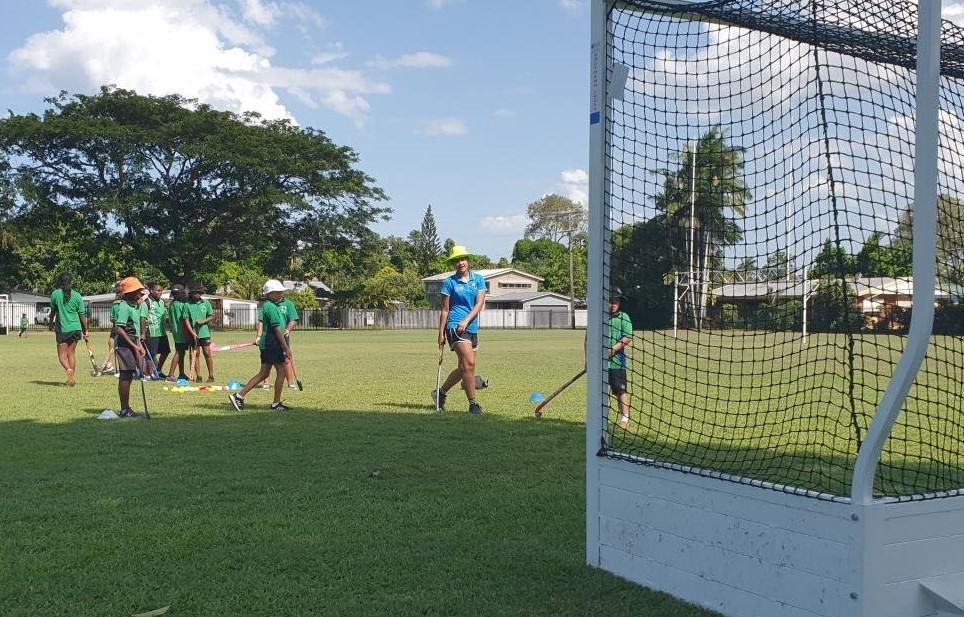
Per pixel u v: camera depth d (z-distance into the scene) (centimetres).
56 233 5631
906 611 342
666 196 496
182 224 5631
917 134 323
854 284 598
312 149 5791
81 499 595
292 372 1439
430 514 552
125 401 1045
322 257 6241
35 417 1040
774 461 689
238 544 488
